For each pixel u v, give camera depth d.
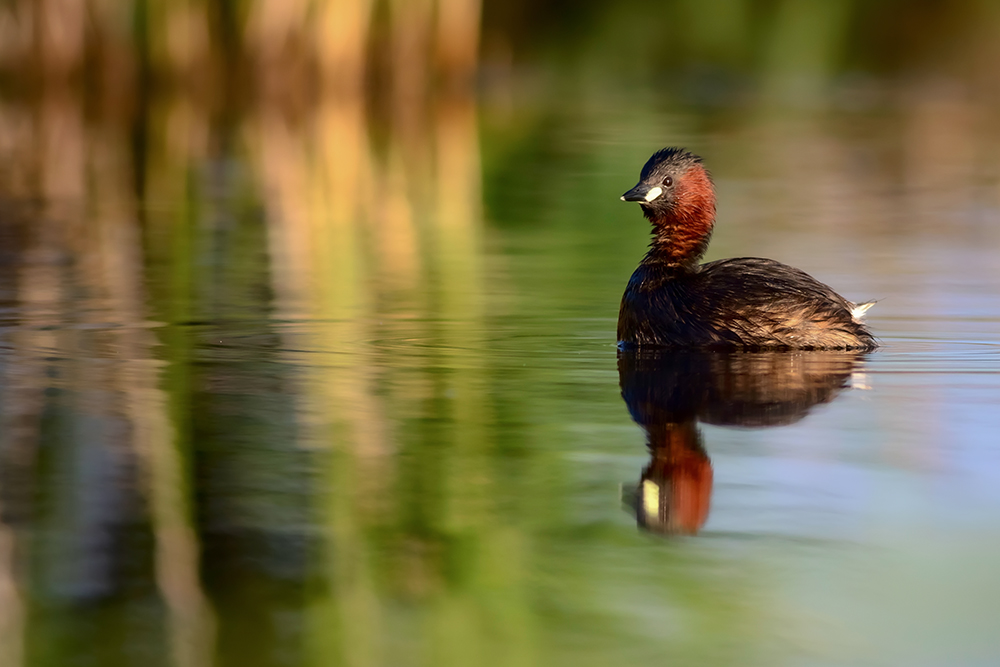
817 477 8.66
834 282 16.17
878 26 51.78
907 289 15.62
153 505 8.13
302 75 40.56
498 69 47.94
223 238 20.14
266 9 40.06
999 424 9.77
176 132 33.75
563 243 19.97
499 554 7.50
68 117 36.09
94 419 9.90
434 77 42.34
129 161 29.22
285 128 34.62
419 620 6.75
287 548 7.54
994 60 48.06
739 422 9.94
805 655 6.34
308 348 12.55
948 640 6.44
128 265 17.59
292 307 14.67
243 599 6.95
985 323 13.61
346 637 6.51
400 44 41.62
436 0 42.38
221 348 12.51
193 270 17.22
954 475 8.68
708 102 39.56
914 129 34.19
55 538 7.62
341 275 16.94
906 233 20.34
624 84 44.06
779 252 18.56
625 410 10.27
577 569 7.29
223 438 9.47
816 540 7.66
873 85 43.25
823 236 20.09
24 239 19.81
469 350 12.51
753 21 51.41
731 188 25.64
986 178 26.97
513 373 11.58
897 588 7.03
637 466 8.88
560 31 53.94
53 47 39.72
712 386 11.06
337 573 7.20
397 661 6.34
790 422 9.93
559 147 30.80
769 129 34.06
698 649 6.38
